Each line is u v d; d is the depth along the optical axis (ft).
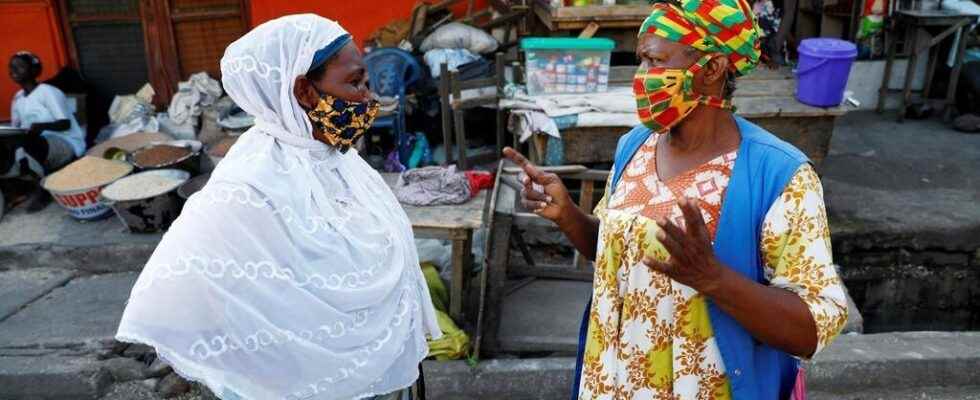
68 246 13.84
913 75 20.68
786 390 5.03
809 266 4.33
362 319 5.07
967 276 14.37
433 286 11.66
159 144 16.29
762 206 4.44
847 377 10.46
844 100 14.38
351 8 19.12
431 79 17.53
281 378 4.76
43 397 10.77
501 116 15.88
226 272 4.40
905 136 19.35
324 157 5.05
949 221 14.21
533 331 10.94
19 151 15.64
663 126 4.65
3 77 18.48
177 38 18.79
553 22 16.90
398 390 5.66
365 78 5.02
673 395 4.94
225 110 17.51
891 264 14.26
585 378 5.42
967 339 11.00
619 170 5.38
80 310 12.46
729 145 4.65
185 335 4.39
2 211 15.17
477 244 13.38
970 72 20.29
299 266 4.65
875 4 20.25
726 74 4.55
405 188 11.41
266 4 18.83
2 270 13.84
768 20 19.22
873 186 16.05
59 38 18.42
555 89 14.89
